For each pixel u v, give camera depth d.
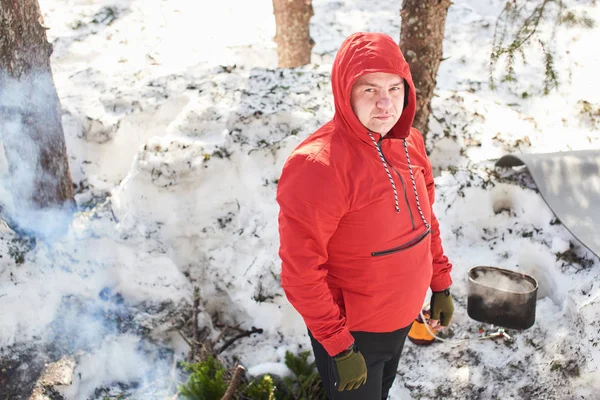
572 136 4.64
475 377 2.87
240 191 3.76
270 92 4.58
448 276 2.54
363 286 2.06
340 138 1.94
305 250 1.87
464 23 7.41
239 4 8.27
